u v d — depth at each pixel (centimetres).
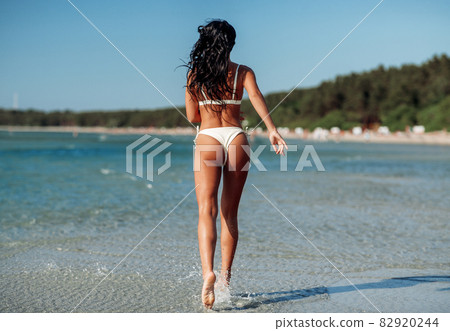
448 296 326
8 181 1024
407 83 9912
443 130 7269
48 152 2788
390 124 9262
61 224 555
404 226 568
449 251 448
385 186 1012
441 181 1132
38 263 392
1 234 493
